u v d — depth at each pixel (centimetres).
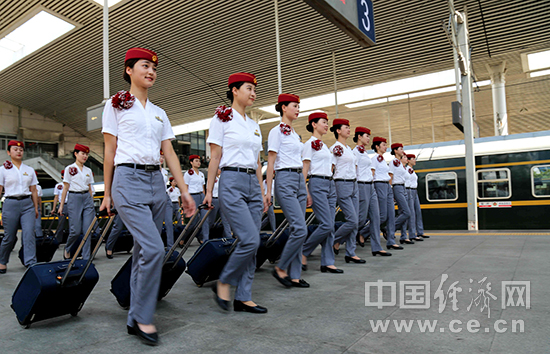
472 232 880
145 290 228
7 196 497
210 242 366
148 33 1520
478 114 2334
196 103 2189
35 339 234
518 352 198
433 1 1253
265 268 486
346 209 499
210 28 1466
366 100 2094
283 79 1830
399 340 217
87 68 1889
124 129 238
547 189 890
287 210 366
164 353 205
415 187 783
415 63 1648
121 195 233
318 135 436
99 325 259
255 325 251
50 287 248
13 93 2320
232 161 290
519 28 1353
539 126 2405
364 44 628
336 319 259
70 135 2995
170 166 262
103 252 739
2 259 501
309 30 1441
